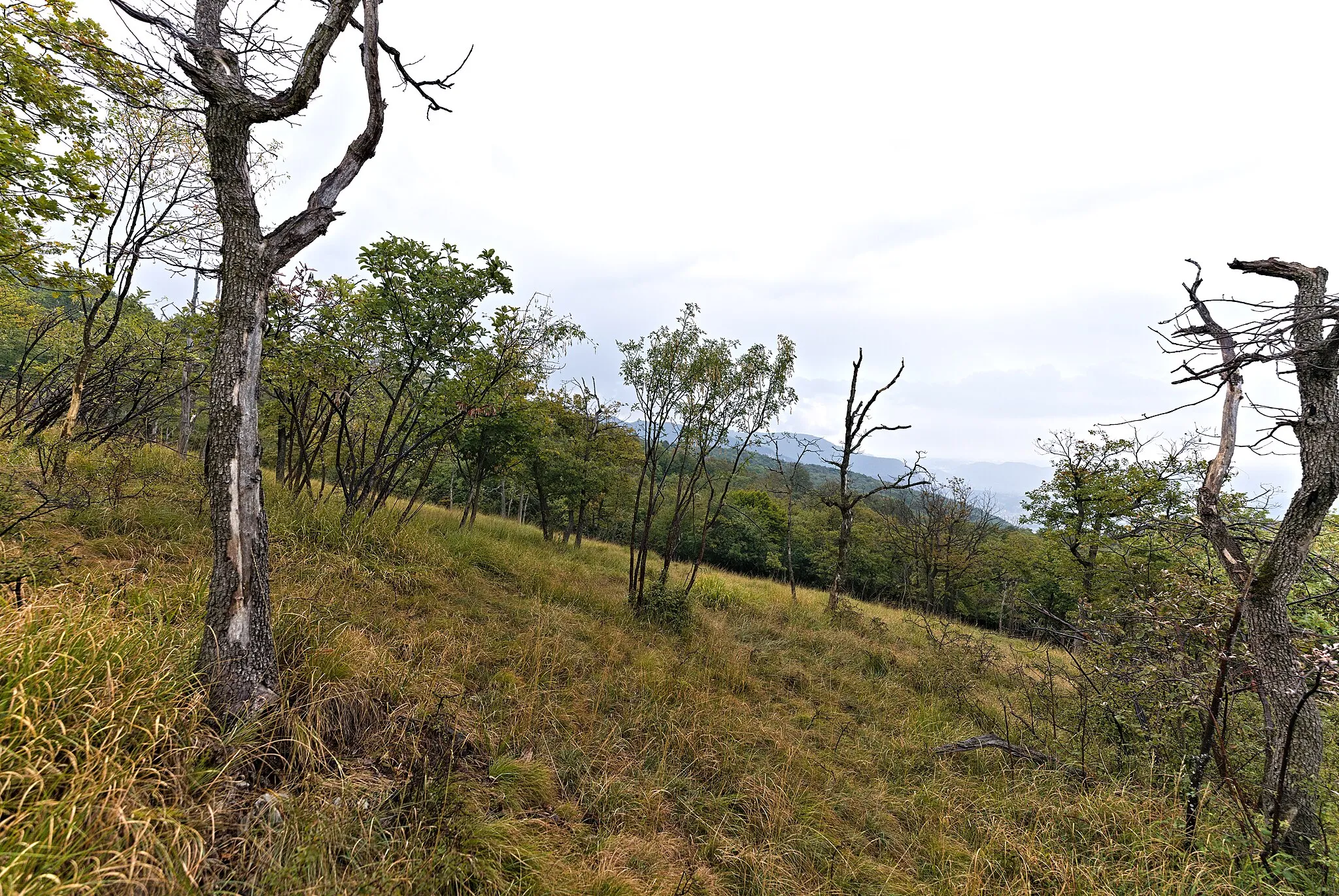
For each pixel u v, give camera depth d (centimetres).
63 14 400
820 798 398
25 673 219
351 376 712
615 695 490
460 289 682
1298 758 323
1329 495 317
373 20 295
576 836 305
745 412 835
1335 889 272
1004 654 957
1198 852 316
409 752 317
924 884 327
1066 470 1227
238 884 203
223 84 274
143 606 325
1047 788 444
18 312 840
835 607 1133
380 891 216
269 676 292
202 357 772
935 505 1877
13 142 415
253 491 284
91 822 192
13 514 437
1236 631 366
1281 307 308
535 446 1105
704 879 297
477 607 599
